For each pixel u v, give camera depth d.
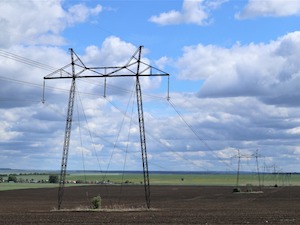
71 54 63.22
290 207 79.19
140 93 64.25
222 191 164.25
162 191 166.38
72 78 64.12
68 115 66.62
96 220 51.44
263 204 89.69
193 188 194.88
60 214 61.41
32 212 65.38
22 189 171.50
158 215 59.12
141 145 68.06
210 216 57.66
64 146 68.00
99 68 63.00
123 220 51.66
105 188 190.00
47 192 151.25
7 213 63.56
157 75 62.38
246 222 49.84
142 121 65.75
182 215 59.22
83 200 108.38
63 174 77.00
